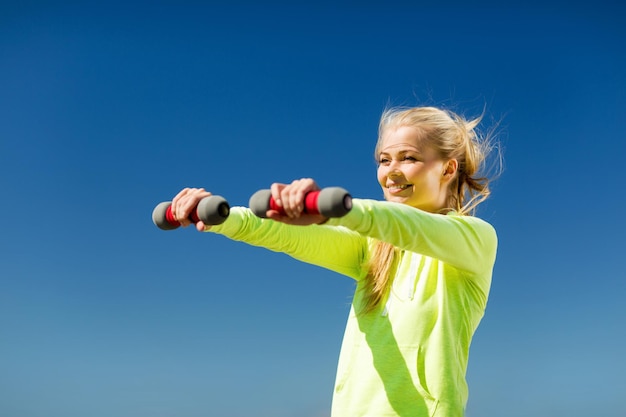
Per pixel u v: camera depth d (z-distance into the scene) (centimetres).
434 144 295
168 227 253
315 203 196
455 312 267
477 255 266
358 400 264
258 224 271
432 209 297
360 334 277
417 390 255
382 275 282
